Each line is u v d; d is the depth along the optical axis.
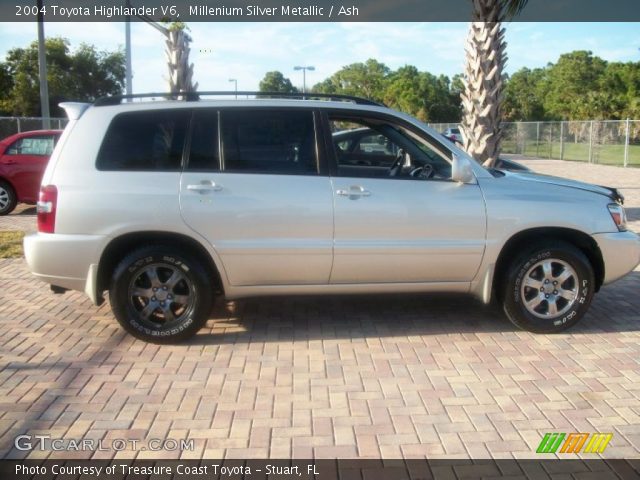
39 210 4.95
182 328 5.04
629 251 5.30
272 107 5.15
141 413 3.94
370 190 5.05
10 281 7.23
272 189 4.98
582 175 22.31
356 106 5.24
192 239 4.95
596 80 65.00
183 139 5.04
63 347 5.07
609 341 5.15
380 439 3.62
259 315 5.86
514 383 4.35
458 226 5.12
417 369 4.60
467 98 8.51
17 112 46.28
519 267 5.17
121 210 4.87
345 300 6.30
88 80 49.81
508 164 9.21
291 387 4.31
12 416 3.89
